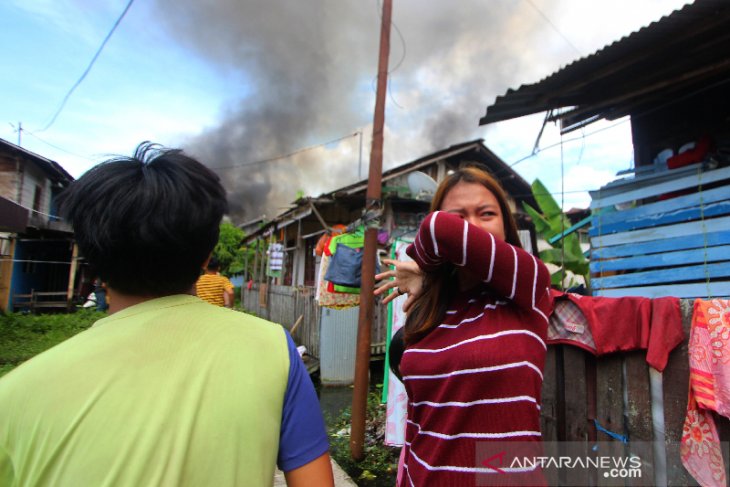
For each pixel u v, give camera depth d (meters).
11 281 12.69
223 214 0.90
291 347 0.90
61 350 0.76
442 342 1.01
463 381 0.91
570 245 6.55
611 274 4.72
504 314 0.96
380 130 3.86
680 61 3.49
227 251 24.77
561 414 2.08
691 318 1.77
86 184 0.81
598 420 1.98
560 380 2.11
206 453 0.70
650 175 3.99
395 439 3.31
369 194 3.81
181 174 0.82
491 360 0.89
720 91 4.34
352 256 4.73
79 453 0.67
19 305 12.81
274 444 0.79
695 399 1.70
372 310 3.71
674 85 3.85
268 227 12.73
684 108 4.65
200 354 0.77
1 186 12.46
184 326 0.80
